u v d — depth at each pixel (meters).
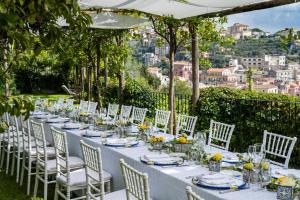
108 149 4.03
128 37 9.70
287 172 3.03
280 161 5.85
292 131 5.65
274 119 5.88
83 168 4.49
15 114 1.89
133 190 2.66
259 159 2.69
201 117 6.96
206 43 7.66
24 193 5.12
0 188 5.32
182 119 5.54
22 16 1.92
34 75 19.88
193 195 1.89
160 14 6.24
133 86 9.60
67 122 6.21
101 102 10.30
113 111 7.50
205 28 7.22
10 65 2.11
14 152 5.92
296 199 2.35
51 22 2.03
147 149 3.93
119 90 9.91
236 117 6.46
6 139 6.49
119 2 5.44
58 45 2.22
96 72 11.17
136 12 7.34
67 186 3.93
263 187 2.61
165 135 4.77
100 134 4.75
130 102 9.62
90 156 3.44
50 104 7.85
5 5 1.68
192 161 3.33
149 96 9.52
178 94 8.47
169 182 2.96
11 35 1.77
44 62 19.36
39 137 4.63
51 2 1.82
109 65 10.07
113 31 9.42
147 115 9.54
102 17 7.59
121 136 4.68
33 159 5.23
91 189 4.17
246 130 6.32
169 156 3.47
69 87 18.58
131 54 10.14
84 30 2.13
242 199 2.40
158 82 9.96
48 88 20.27
